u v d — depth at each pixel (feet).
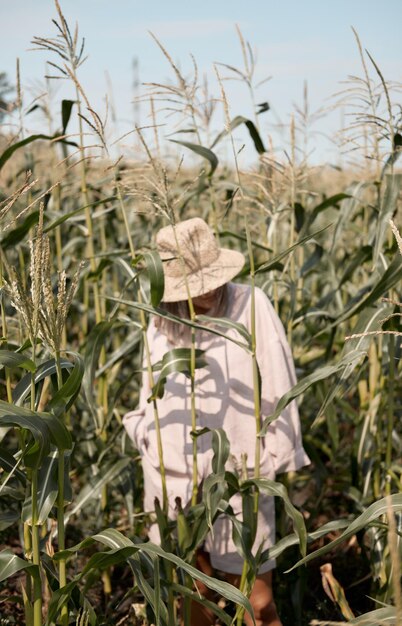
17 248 15.92
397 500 7.38
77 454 16.38
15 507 13.34
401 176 10.52
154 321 10.53
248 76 12.08
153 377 10.58
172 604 9.34
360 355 9.02
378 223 10.69
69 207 18.85
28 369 7.54
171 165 17.99
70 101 11.76
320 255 13.25
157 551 7.67
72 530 14.34
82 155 12.61
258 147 12.87
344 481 14.61
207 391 10.05
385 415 13.91
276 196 12.65
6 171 18.76
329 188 23.13
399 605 5.03
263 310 10.16
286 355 10.10
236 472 9.73
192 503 9.68
